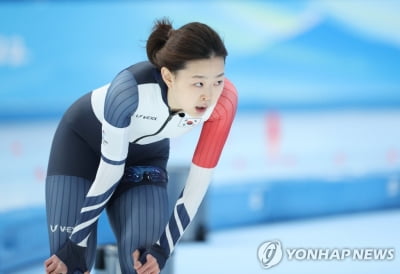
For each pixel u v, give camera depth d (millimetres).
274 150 29969
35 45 27781
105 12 28172
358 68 30922
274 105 29969
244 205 25234
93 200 9203
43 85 28000
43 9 27797
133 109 8906
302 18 29969
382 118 31359
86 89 28250
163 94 8961
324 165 30344
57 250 9555
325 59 30438
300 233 22656
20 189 25297
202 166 9609
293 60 30016
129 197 9617
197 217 21906
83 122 9992
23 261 17719
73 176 9805
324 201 27109
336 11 30344
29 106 27938
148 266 9273
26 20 27547
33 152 27750
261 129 29828
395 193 28859
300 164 30188
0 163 27438
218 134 9438
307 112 30422
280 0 29531
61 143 10039
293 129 30281
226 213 24688
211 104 8547
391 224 24219
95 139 9977
